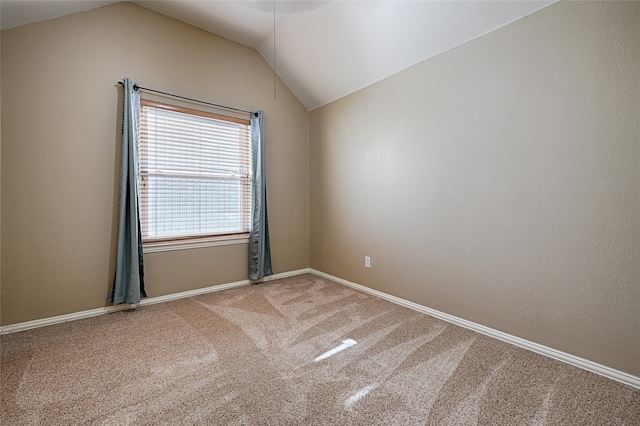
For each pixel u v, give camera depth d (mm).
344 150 3340
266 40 3170
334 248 3535
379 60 2721
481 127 2125
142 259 2660
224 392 1506
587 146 1659
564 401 1435
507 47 1967
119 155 2559
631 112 1517
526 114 1894
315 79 3355
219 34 3088
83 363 1766
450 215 2342
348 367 1730
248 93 3326
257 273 3340
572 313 1741
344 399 1452
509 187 1991
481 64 2107
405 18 2268
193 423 1293
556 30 1749
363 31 2543
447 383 1576
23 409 1373
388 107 2820
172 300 2869
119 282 2504
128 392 1501
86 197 2428
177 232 2910
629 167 1530
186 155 2947
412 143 2611
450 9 2066
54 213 2303
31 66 2188
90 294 2467
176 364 1759
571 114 1710
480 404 1414
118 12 2539
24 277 2209
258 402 1431
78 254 2408
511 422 1302
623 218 1556
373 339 2076
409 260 2674
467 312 2256
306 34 2875
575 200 1712
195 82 2957
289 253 3762
